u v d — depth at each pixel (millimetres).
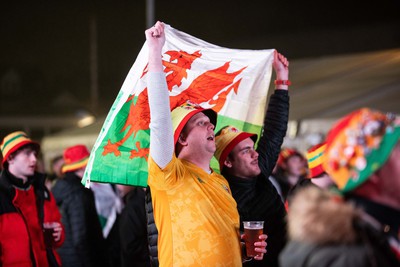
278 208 4406
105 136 4125
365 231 2418
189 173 3832
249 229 3838
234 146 4320
